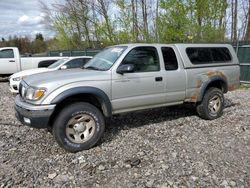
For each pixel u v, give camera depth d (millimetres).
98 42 27672
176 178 3338
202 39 19312
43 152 4188
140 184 3225
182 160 3830
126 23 23172
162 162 3775
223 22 19953
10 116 6340
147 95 4887
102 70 4574
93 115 4289
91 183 3279
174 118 6004
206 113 5754
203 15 19109
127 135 4902
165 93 5125
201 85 5645
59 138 4066
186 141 4586
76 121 4191
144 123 5637
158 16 20719
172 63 5250
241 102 7777
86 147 4250
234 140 4609
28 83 4273
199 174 3422
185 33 19625
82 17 27922
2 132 5098
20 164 3766
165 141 4586
